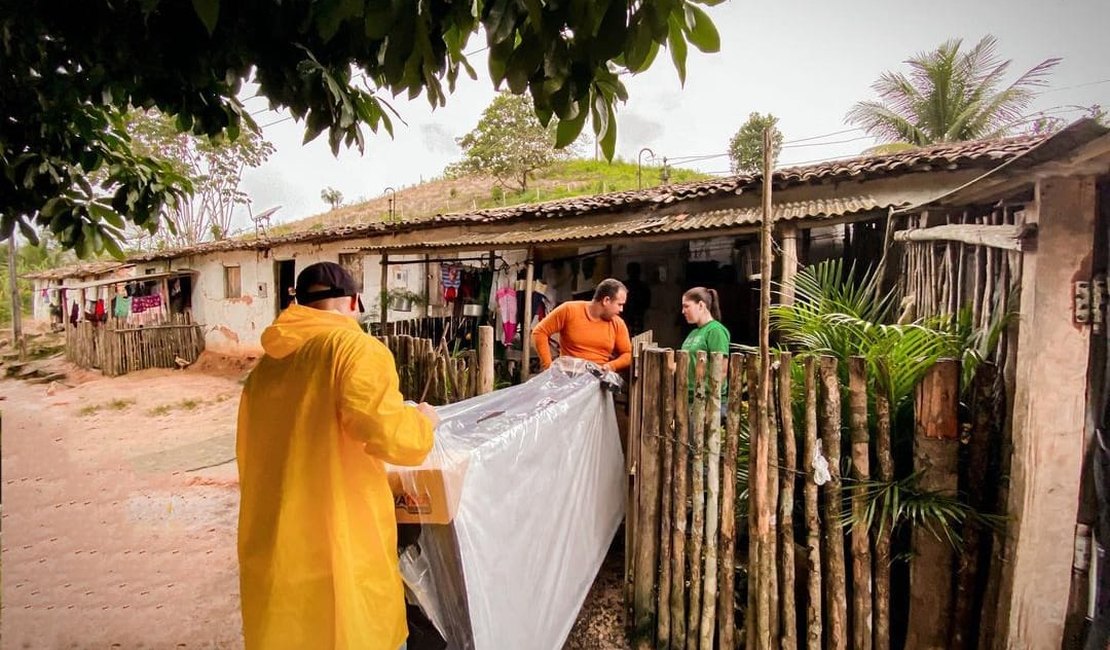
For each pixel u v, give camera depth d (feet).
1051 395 6.44
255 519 5.43
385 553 5.39
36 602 10.13
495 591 6.40
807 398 7.85
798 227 17.72
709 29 3.98
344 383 5.13
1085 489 6.44
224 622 9.74
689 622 8.68
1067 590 6.54
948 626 7.39
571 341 12.88
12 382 41.42
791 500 7.95
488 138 74.38
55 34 6.10
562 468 8.55
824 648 8.06
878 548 7.67
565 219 26.66
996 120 47.96
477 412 8.42
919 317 12.46
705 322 12.25
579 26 3.70
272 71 5.88
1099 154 5.41
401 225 32.35
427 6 3.84
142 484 17.11
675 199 22.89
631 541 9.43
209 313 48.34
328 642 5.08
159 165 9.41
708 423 8.43
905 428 8.26
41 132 8.07
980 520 7.20
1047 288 6.39
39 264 94.73
